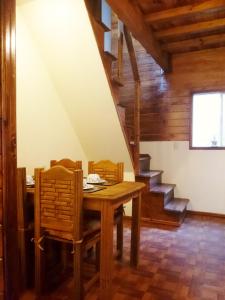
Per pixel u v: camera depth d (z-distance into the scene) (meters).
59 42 2.60
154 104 4.35
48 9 2.38
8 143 1.14
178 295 1.88
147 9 2.72
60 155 3.31
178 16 2.73
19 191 1.96
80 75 2.81
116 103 2.95
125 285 2.01
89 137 3.56
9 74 1.14
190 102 4.11
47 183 1.80
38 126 2.92
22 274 1.98
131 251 2.32
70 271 2.23
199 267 2.32
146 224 3.58
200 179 4.06
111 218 1.75
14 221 1.17
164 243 2.88
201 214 4.06
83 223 1.95
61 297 1.87
